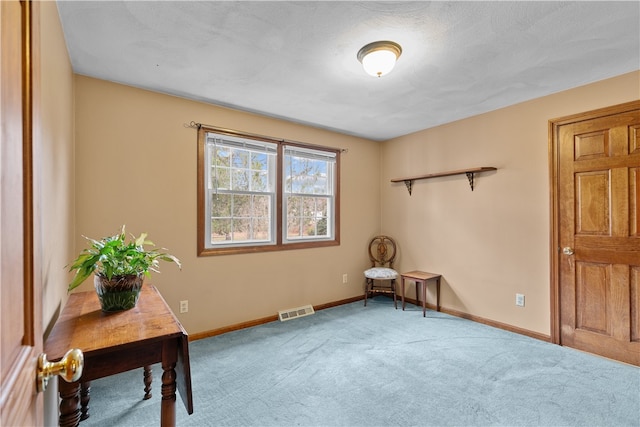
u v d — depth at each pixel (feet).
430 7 5.45
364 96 9.45
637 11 5.55
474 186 11.30
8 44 1.89
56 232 5.46
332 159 13.28
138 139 8.75
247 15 5.66
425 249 13.01
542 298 9.50
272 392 6.72
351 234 13.84
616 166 8.16
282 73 7.94
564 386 6.92
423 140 13.05
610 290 8.25
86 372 3.93
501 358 8.26
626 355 7.96
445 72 7.88
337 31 6.15
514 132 10.18
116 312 5.09
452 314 11.91
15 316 1.97
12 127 1.95
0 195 1.73
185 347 4.35
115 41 6.49
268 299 11.22
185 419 5.85
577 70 7.84
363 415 5.97
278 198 11.62
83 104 7.97
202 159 9.80
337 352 8.63
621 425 5.68
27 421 2.10
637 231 7.86
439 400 6.43
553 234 9.26
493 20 5.81
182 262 9.41
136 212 8.69
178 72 7.89
